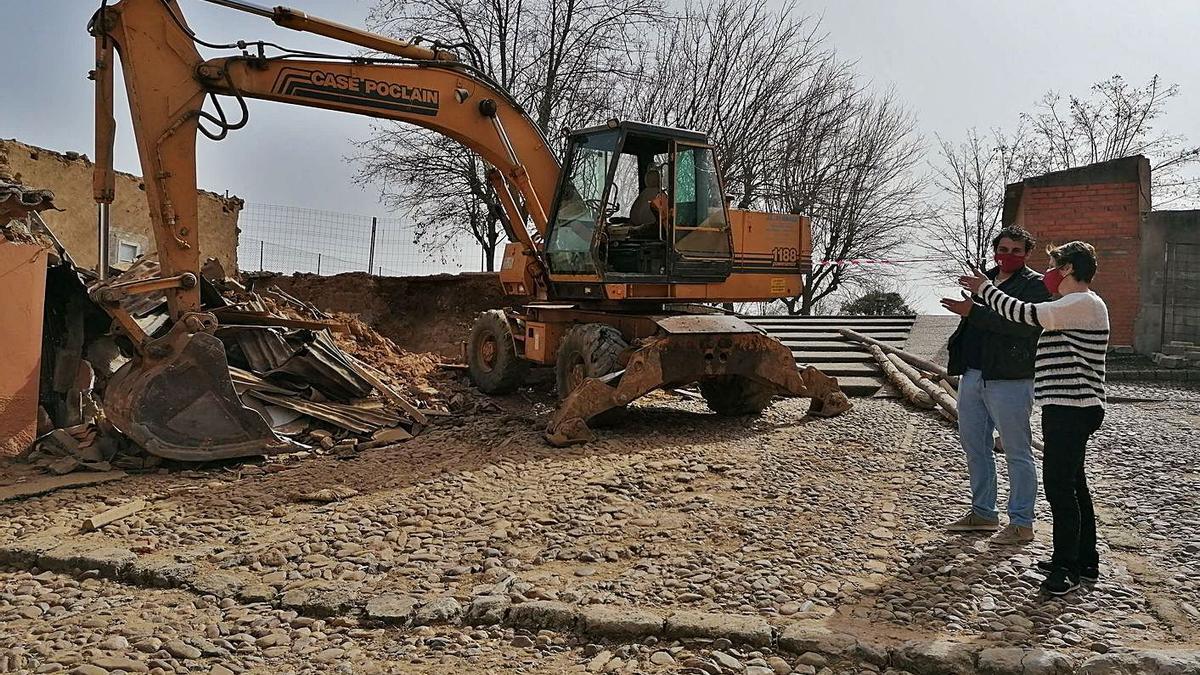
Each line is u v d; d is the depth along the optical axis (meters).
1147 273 13.02
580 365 9.34
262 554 5.21
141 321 8.83
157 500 6.50
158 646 3.97
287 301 12.77
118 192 14.37
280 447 7.89
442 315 18.17
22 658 3.82
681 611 4.23
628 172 9.52
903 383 10.67
